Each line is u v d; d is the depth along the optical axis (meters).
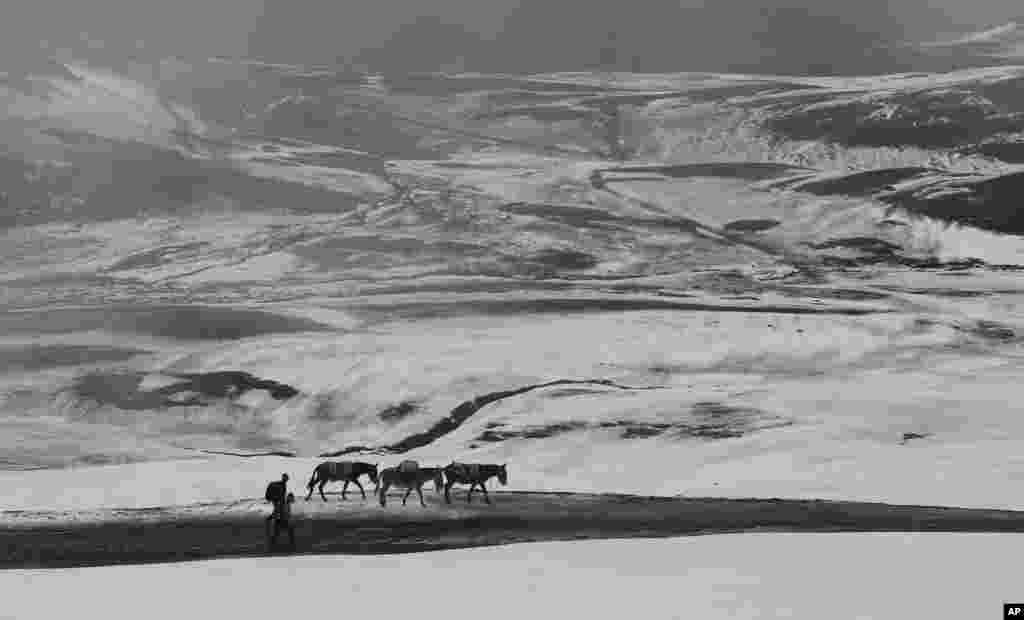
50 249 171.50
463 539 26.53
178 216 196.25
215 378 74.00
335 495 33.69
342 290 119.94
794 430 45.88
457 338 82.56
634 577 19.67
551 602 17.80
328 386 70.25
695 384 70.62
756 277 124.69
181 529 28.55
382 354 75.88
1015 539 23.19
